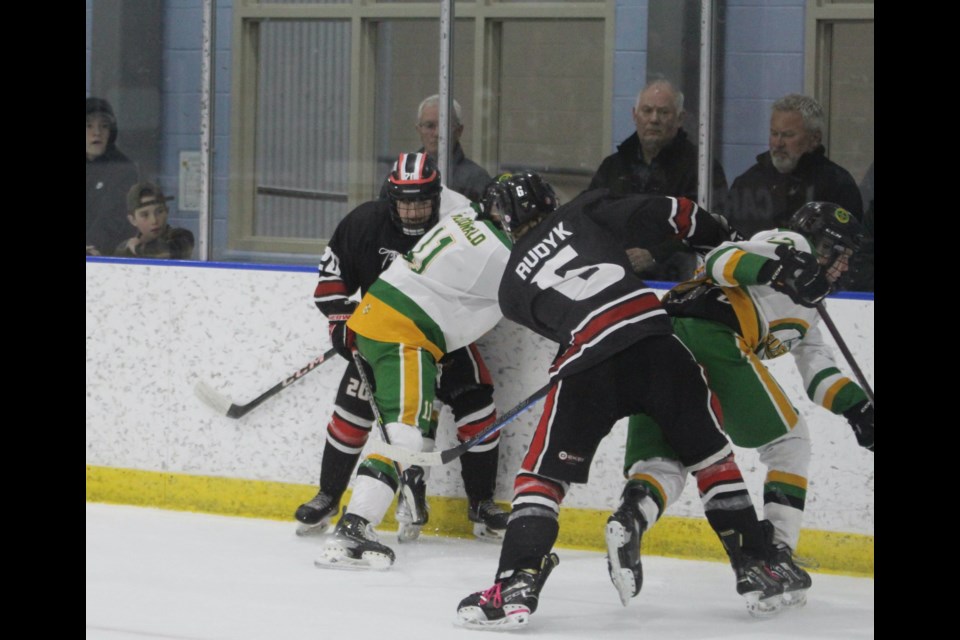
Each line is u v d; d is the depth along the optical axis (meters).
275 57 17.12
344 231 14.98
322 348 16.06
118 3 17.33
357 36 16.77
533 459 11.56
